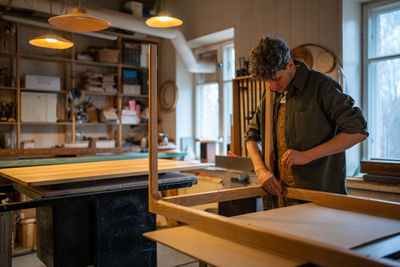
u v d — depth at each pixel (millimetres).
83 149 3912
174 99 5418
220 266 791
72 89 4828
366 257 644
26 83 4543
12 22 4500
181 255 3172
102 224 1940
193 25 5066
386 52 3268
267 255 862
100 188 1898
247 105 3629
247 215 1184
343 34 3230
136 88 5441
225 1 4516
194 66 4891
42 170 2064
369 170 2732
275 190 1490
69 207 1886
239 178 2932
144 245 2123
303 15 3570
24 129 4816
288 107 1605
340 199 1285
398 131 3182
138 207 2092
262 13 4016
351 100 1458
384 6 3248
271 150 1599
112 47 5426
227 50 5094
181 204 1269
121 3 5371
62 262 1860
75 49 5254
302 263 809
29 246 3248
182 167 2127
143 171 1999
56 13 3895
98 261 1928
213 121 5371
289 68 1524
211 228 962
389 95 3242
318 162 1540
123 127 5742
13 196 3314
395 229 1009
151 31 4379
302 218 1137
